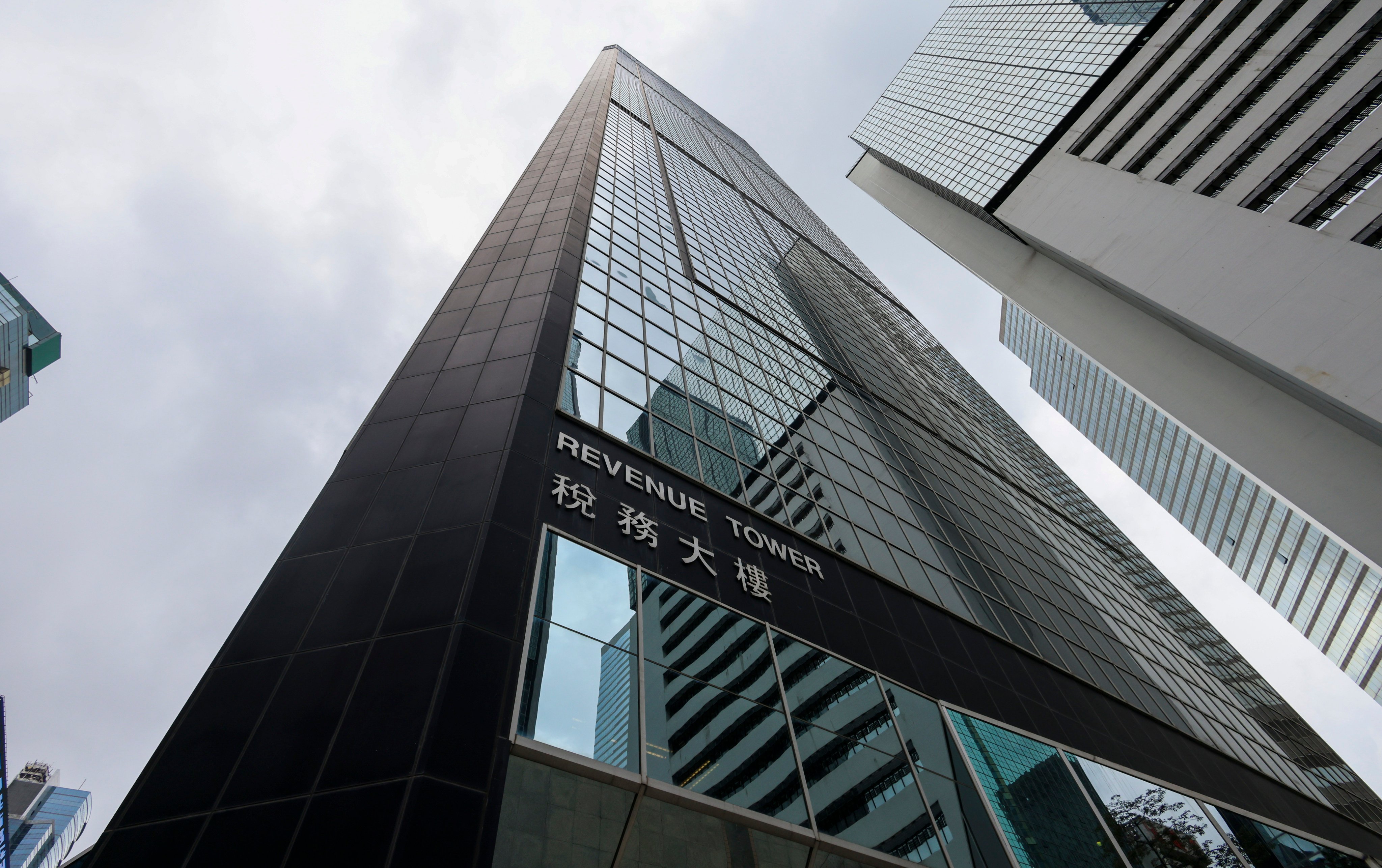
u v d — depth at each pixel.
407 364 21.17
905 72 118.56
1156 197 57.44
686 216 52.34
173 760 10.42
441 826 10.12
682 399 25.89
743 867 12.61
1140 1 65.44
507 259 28.50
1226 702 43.00
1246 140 52.97
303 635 12.50
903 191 111.12
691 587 17.56
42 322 104.06
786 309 50.91
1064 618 35.69
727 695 15.58
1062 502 66.19
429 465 16.69
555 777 11.77
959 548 33.53
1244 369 57.78
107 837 9.42
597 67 102.94
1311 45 52.06
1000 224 76.50
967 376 90.94
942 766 17.91
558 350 22.23
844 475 30.67
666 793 12.83
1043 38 80.25
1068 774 21.28
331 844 9.62
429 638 12.52
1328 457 52.56
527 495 16.38
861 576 23.81
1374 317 41.84
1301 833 28.30
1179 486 138.12
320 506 15.47
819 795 14.91
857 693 18.23
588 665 13.90
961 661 23.22
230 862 9.31
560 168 42.16
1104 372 151.12
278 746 10.73
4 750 38.75
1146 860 20.16
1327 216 47.03
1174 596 65.50
